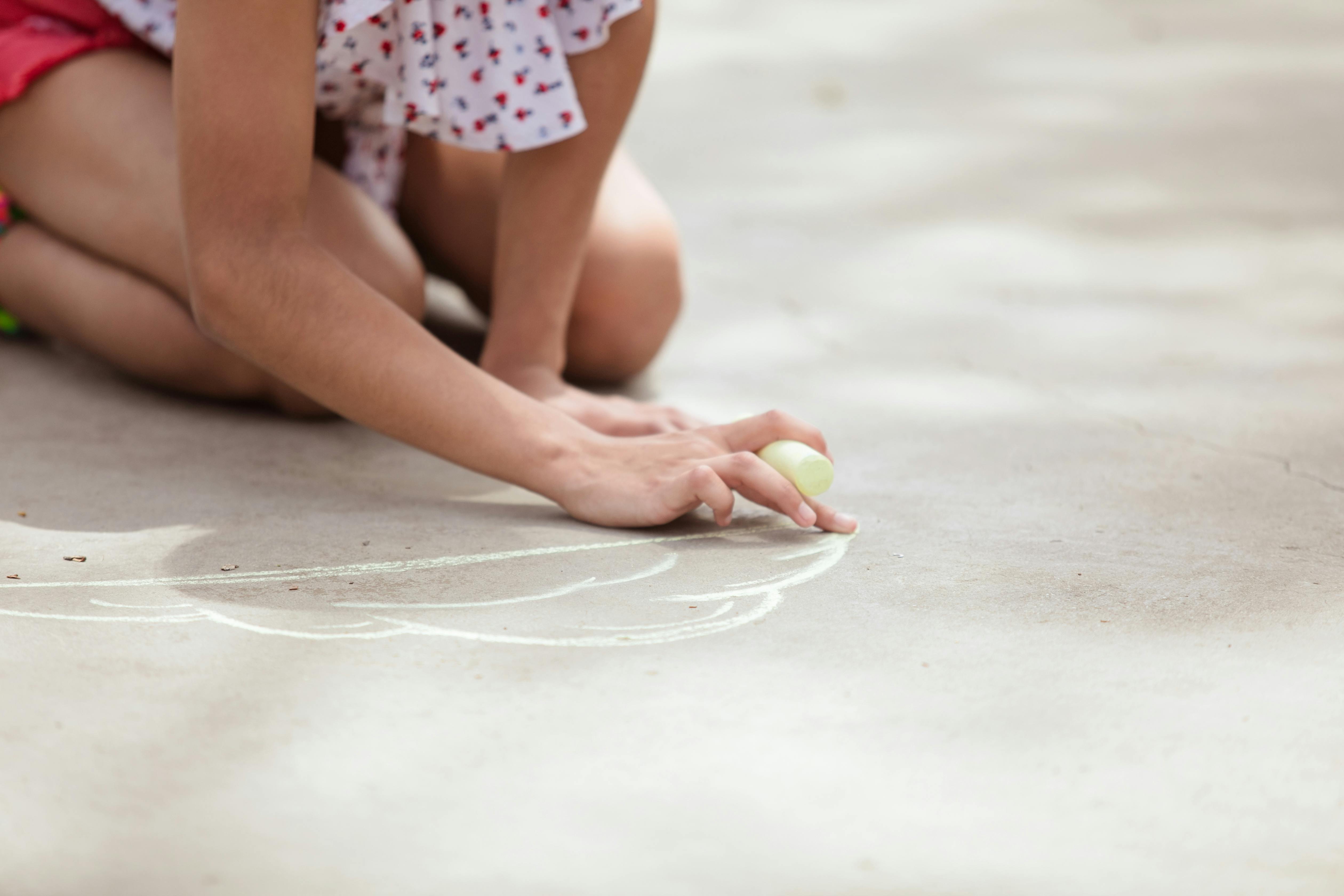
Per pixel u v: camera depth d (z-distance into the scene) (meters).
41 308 2.01
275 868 0.86
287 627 1.21
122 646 1.16
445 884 0.85
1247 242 2.93
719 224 3.10
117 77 1.86
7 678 1.09
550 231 1.81
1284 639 1.21
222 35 1.40
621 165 2.20
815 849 0.89
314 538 1.45
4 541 1.42
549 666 1.14
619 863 0.87
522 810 0.93
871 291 2.62
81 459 1.71
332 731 1.02
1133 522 1.53
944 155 3.75
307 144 1.47
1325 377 2.11
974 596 1.31
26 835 0.89
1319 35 5.66
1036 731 1.04
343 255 1.79
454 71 1.68
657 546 1.45
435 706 1.07
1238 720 1.06
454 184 2.12
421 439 1.51
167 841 0.89
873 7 6.44
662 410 1.80
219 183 1.43
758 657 1.16
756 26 6.01
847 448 1.82
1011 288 2.64
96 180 1.85
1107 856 0.89
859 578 1.35
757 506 1.60
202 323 1.49
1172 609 1.28
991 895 0.85
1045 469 1.73
